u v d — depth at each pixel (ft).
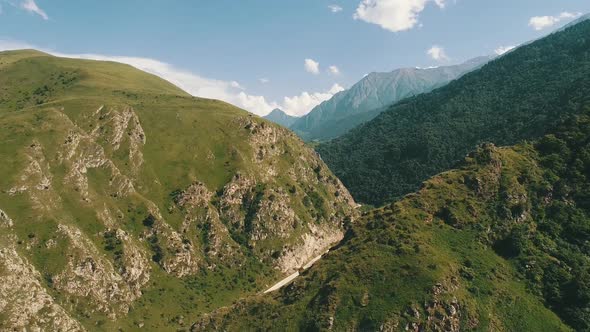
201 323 348.38
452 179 407.85
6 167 512.63
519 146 436.35
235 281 628.28
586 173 391.86
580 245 353.31
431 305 305.32
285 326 319.68
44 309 404.98
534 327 302.25
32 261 455.63
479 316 306.35
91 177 605.31
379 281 326.44
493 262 343.46
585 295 310.04
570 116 462.19
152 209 619.26
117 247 538.06
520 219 371.97
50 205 512.63
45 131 586.86
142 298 528.63
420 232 361.30
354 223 402.11
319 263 369.50
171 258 593.01
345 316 310.65
